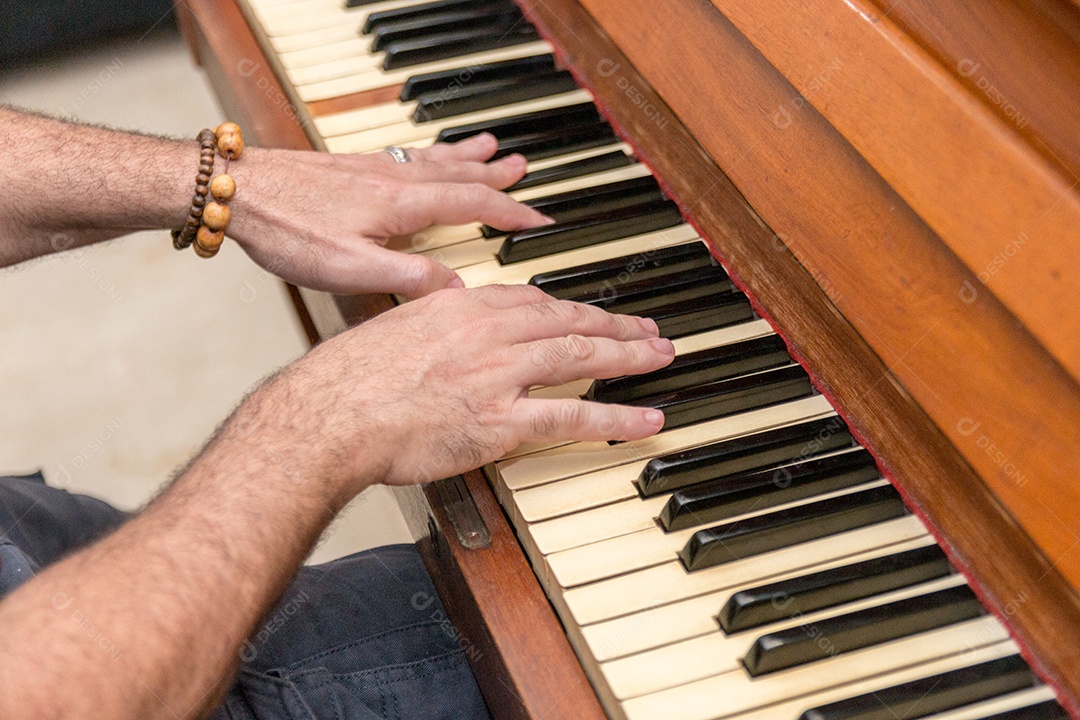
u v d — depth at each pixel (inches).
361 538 68.8
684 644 38.2
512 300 41.5
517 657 39.0
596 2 47.1
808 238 41.9
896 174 38.8
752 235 43.3
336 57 48.6
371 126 47.0
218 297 85.0
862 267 40.7
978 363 38.7
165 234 90.5
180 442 73.4
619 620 38.5
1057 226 36.3
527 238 44.1
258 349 80.7
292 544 39.0
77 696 36.5
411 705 43.0
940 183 38.0
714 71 43.6
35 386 76.8
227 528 38.5
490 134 46.4
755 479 39.9
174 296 84.7
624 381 41.4
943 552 39.1
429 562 42.8
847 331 41.3
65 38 101.9
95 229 46.1
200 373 78.4
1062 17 36.5
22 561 42.6
